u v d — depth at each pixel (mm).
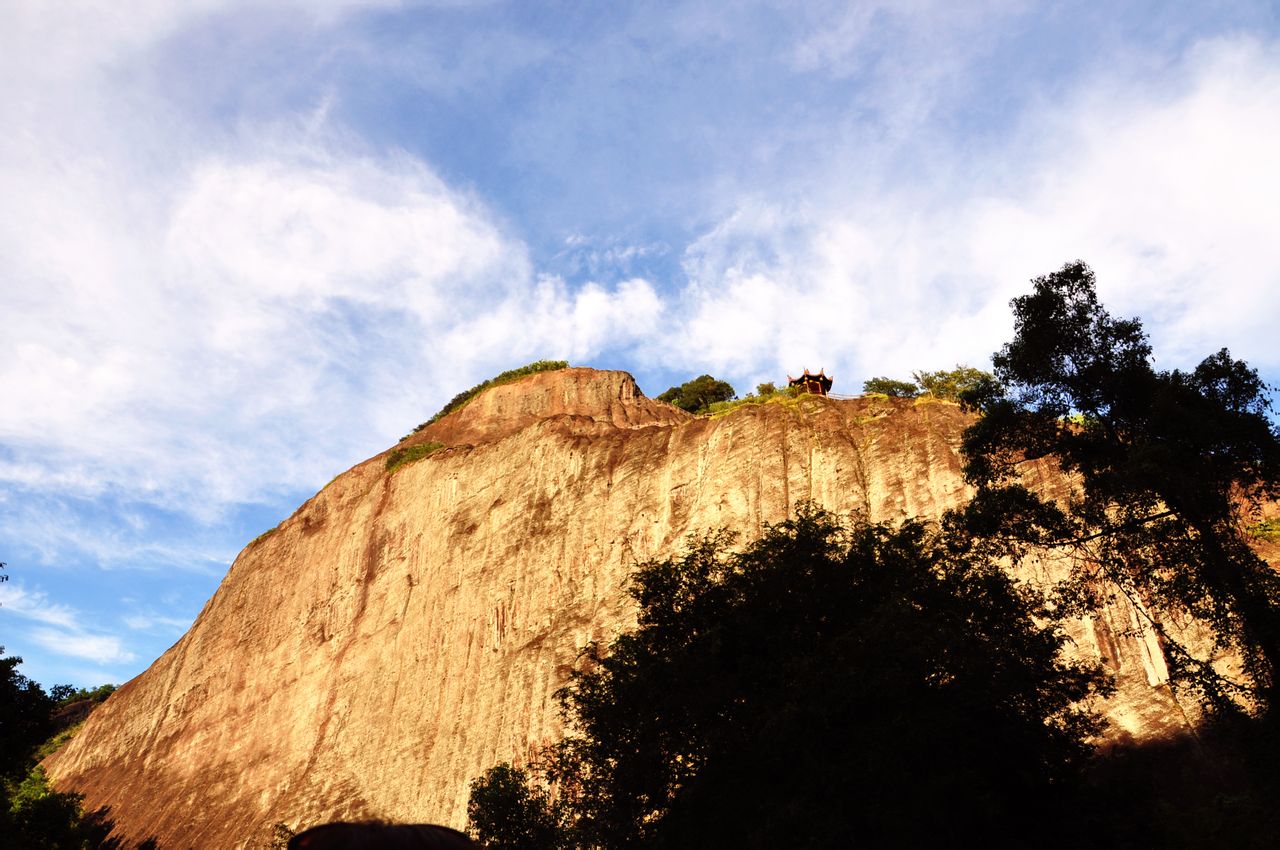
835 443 59844
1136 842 24969
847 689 24109
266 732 74562
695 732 26781
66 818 58969
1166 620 38656
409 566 77688
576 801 29938
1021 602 28219
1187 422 24656
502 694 59406
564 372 94125
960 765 23406
